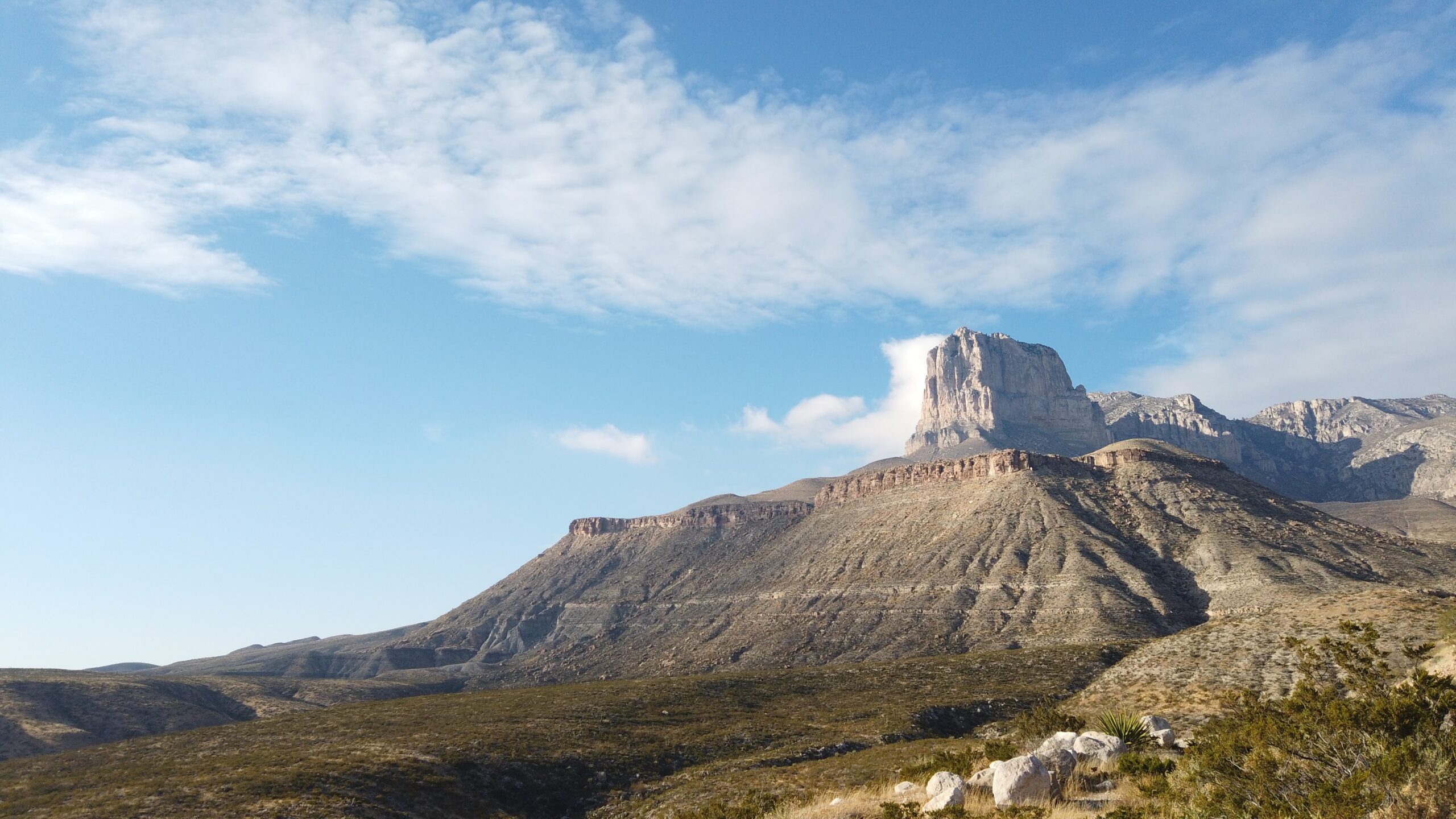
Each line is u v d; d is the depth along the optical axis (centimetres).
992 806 2633
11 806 6222
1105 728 3784
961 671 11800
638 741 8788
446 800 6725
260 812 5719
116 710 14600
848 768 6094
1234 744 2098
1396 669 3394
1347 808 1688
